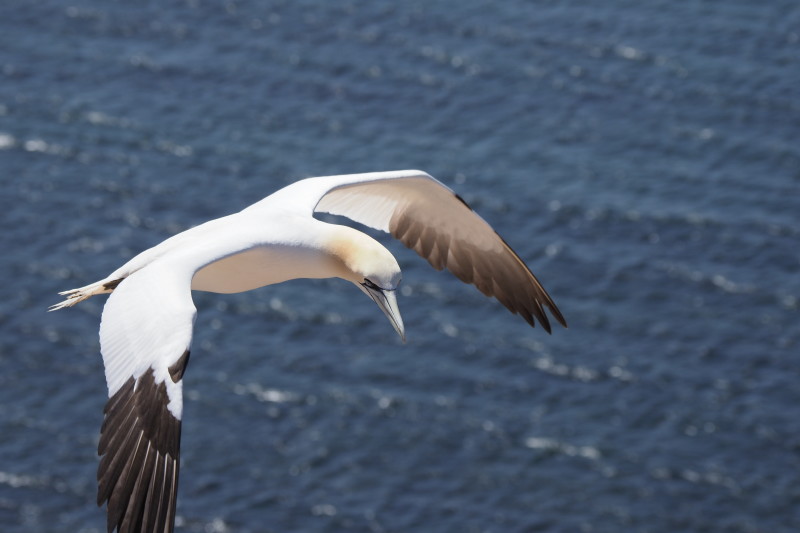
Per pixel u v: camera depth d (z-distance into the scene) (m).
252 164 66.31
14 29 76.88
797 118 69.25
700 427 51.41
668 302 57.88
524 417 52.16
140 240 61.16
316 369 54.38
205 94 71.69
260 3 78.56
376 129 69.06
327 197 14.50
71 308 56.81
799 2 77.44
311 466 49.81
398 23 76.75
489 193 64.31
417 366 54.56
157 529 10.32
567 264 60.12
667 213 62.91
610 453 50.44
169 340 10.88
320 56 74.19
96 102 71.00
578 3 78.12
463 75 72.69
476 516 47.78
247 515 47.75
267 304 57.69
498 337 56.00
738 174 65.69
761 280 58.94
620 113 70.19
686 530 47.12
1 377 53.06
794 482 48.84
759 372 54.03
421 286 58.50
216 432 51.28
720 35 75.12
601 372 54.16
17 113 69.88
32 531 47.09
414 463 50.00
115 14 78.06
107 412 10.78
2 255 59.44
